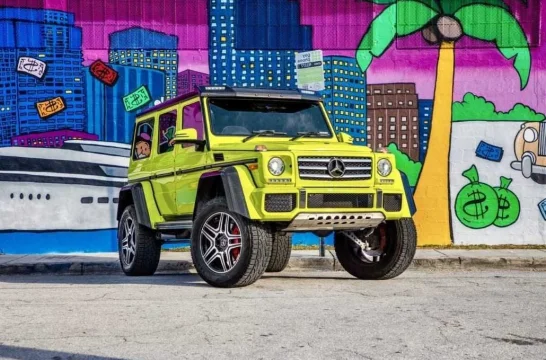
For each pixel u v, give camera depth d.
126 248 10.75
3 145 14.20
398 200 8.56
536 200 14.31
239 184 7.95
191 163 9.11
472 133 14.37
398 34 14.40
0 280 10.20
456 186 14.34
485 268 11.73
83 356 5.01
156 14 14.38
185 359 4.89
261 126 9.20
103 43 14.38
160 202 9.91
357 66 14.41
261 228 8.02
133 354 5.04
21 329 5.95
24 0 14.27
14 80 14.25
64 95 14.30
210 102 9.12
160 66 14.42
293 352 5.05
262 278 9.63
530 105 14.34
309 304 7.04
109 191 14.34
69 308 6.99
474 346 5.21
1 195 14.14
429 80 14.38
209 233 8.47
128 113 14.38
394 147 14.37
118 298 7.64
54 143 14.27
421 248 13.79
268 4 14.46
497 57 14.37
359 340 5.41
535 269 11.58
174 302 7.27
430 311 6.61
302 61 12.03
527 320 6.17
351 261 9.44
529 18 14.37
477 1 14.38
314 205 7.99
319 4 14.44
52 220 14.20
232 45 14.41
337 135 9.54
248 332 5.72
